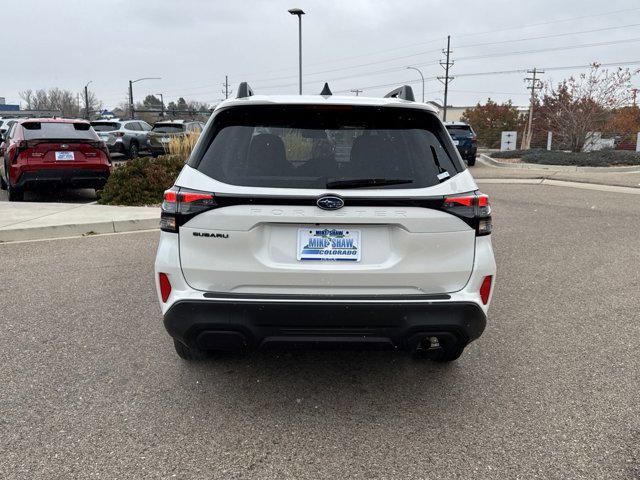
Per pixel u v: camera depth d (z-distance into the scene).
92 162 10.80
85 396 3.47
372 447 2.97
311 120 3.17
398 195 2.96
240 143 3.11
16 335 4.41
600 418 3.27
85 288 5.64
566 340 4.47
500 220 9.91
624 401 3.48
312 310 2.97
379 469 2.78
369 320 3.01
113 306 5.11
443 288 3.11
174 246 3.06
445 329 3.06
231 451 2.92
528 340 4.47
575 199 12.61
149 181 11.07
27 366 3.87
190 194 2.99
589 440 3.04
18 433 3.05
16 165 10.39
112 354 4.09
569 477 2.71
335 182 2.97
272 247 3.01
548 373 3.88
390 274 3.03
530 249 7.65
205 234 3.00
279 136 3.11
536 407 3.41
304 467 2.79
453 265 3.08
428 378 3.80
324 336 3.04
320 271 3.00
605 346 4.35
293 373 3.85
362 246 3.03
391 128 3.19
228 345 3.10
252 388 3.62
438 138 3.22
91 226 8.47
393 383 3.72
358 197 2.93
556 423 3.22
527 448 2.96
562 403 3.45
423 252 3.03
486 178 17.28
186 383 3.67
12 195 11.10
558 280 6.17
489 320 4.93
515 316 5.03
